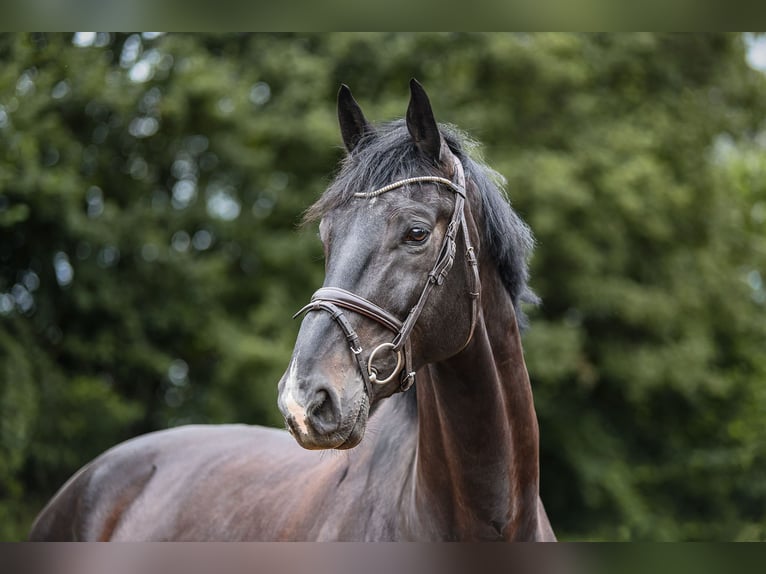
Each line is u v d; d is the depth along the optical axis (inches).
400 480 120.3
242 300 493.0
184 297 465.7
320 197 109.2
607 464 520.1
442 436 110.3
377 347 98.8
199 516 153.4
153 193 491.8
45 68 427.8
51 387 424.2
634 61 533.6
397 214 101.7
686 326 529.7
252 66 490.3
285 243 475.2
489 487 109.7
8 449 390.3
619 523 504.4
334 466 134.6
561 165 471.2
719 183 548.1
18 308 438.0
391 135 109.2
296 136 468.1
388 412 131.3
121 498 170.6
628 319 502.0
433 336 103.5
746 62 581.6
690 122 549.6
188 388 485.7
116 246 442.0
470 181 111.7
